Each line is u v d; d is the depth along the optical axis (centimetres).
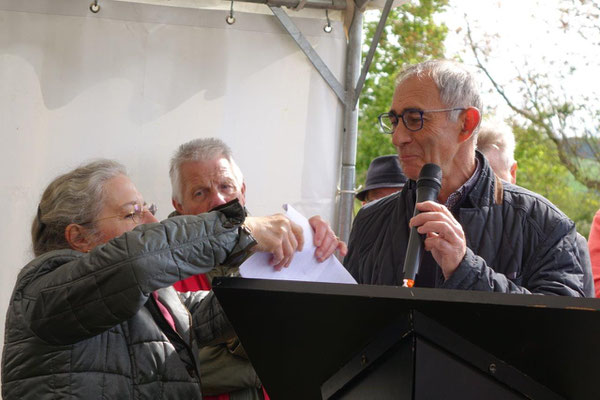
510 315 106
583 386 113
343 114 320
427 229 183
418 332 108
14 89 297
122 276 160
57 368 169
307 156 317
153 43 308
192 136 309
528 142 1033
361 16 317
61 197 192
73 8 301
